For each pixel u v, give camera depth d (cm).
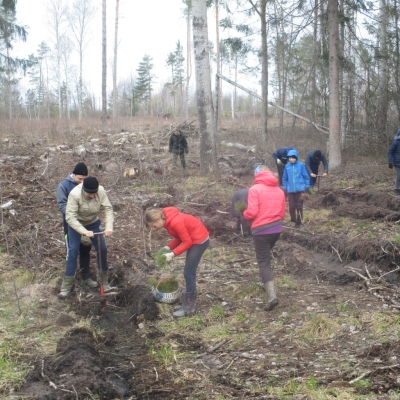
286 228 820
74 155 1388
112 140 1686
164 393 375
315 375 377
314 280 606
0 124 2100
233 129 2114
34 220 834
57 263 661
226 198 1012
